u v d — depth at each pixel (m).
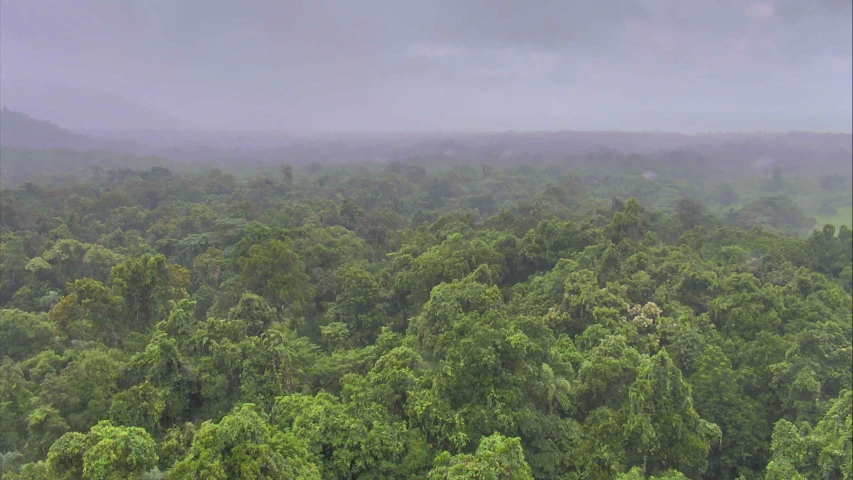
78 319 41.47
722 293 51.09
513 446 22.77
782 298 48.81
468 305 43.62
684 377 37.72
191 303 40.44
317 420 26.42
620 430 29.06
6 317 43.41
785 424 30.95
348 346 47.66
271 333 34.75
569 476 27.12
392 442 26.17
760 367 38.56
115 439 20.38
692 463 28.08
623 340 36.12
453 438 26.48
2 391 30.52
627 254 61.62
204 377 32.00
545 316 47.41
